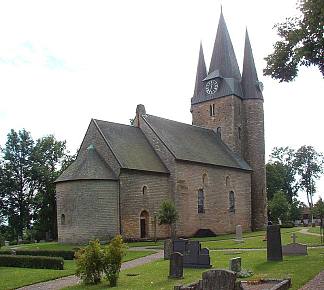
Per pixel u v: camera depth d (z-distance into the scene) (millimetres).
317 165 107875
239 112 65312
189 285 14312
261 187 64438
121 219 44062
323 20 20312
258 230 63125
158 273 21484
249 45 67875
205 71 69688
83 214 42906
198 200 52312
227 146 63719
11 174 71125
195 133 60062
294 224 79000
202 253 22656
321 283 16016
